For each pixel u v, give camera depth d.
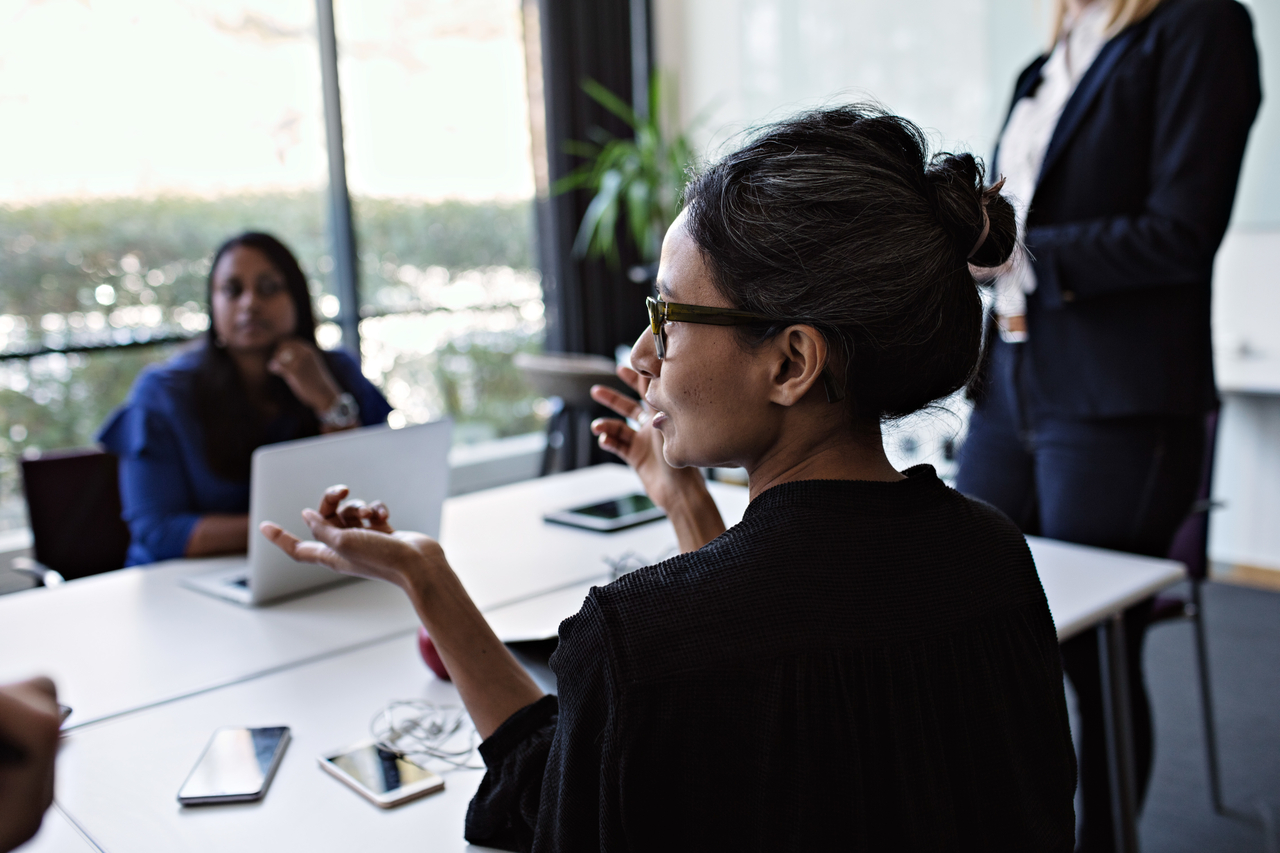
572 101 4.75
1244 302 3.54
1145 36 1.83
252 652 1.43
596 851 0.70
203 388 2.18
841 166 0.68
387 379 4.45
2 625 1.55
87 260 3.62
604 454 4.52
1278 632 3.19
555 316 4.86
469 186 4.61
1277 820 2.19
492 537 1.97
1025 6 3.81
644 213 4.51
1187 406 1.84
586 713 0.67
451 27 4.46
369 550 0.98
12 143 3.42
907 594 0.70
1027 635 0.76
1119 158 1.87
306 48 4.10
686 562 0.70
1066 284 1.88
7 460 3.50
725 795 0.67
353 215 4.25
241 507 2.18
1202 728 2.60
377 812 1.00
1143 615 1.89
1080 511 1.94
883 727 0.68
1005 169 2.12
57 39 3.48
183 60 3.77
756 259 0.69
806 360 0.69
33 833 0.47
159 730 1.19
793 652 0.66
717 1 4.85
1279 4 3.30
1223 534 3.78
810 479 0.73
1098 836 1.88
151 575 1.80
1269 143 3.40
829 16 4.45
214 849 0.94
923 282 0.69
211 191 3.89
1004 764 0.73
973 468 2.13
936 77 4.14
